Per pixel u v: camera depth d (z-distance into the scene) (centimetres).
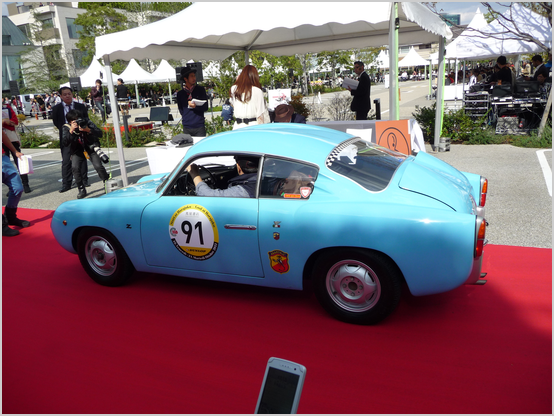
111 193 439
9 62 4622
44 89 3419
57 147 1623
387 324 329
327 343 310
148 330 343
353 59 4297
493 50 1498
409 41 1057
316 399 253
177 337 330
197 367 292
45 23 4547
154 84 3888
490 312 337
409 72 6481
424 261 288
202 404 256
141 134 1516
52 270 482
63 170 851
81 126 748
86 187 883
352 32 1035
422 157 400
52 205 762
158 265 389
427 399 247
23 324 365
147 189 421
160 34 656
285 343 313
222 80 1941
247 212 335
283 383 168
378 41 1054
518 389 251
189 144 711
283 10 563
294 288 338
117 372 292
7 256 531
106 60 731
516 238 479
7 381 289
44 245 566
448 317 334
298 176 329
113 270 419
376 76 5528
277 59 2733
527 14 1323
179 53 888
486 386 255
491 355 284
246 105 656
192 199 362
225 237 345
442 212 291
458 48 1555
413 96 2873
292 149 338
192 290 411
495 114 1188
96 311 380
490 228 513
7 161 602
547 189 640
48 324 362
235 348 311
